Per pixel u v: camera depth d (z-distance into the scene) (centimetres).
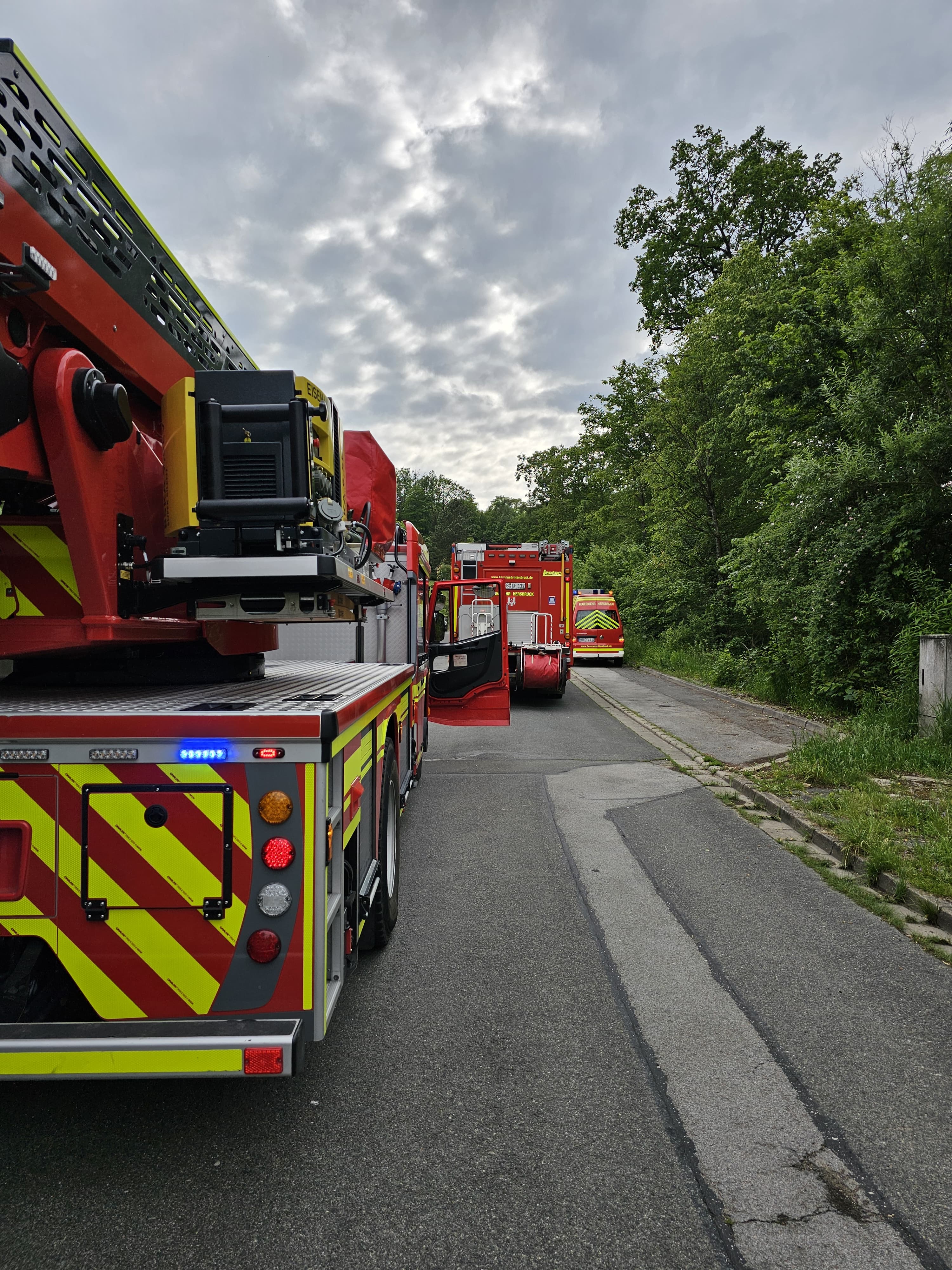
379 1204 242
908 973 415
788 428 1605
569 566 1844
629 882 560
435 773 965
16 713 257
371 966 422
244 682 422
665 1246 226
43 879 253
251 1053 238
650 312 3538
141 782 254
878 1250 225
